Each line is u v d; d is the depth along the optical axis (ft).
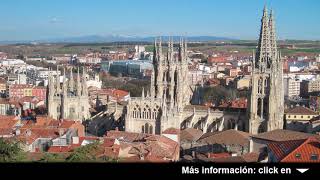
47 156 470.39
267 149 557.33
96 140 625.00
